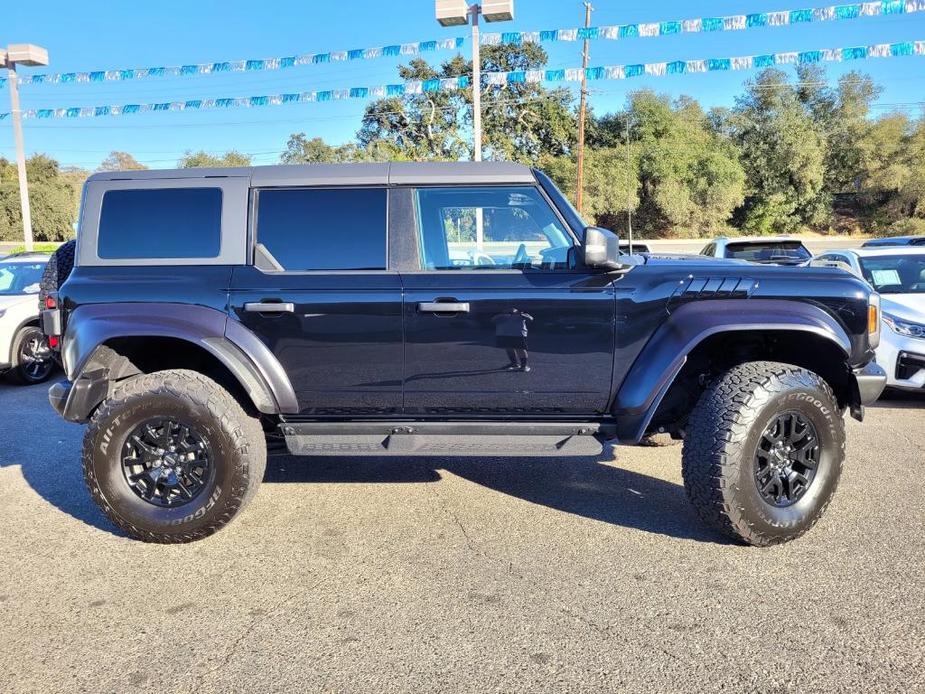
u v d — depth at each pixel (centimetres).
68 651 269
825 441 348
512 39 1248
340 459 511
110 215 375
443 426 372
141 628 285
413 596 308
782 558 337
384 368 363
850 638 268
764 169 5109
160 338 372
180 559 349
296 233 370
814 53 1111
